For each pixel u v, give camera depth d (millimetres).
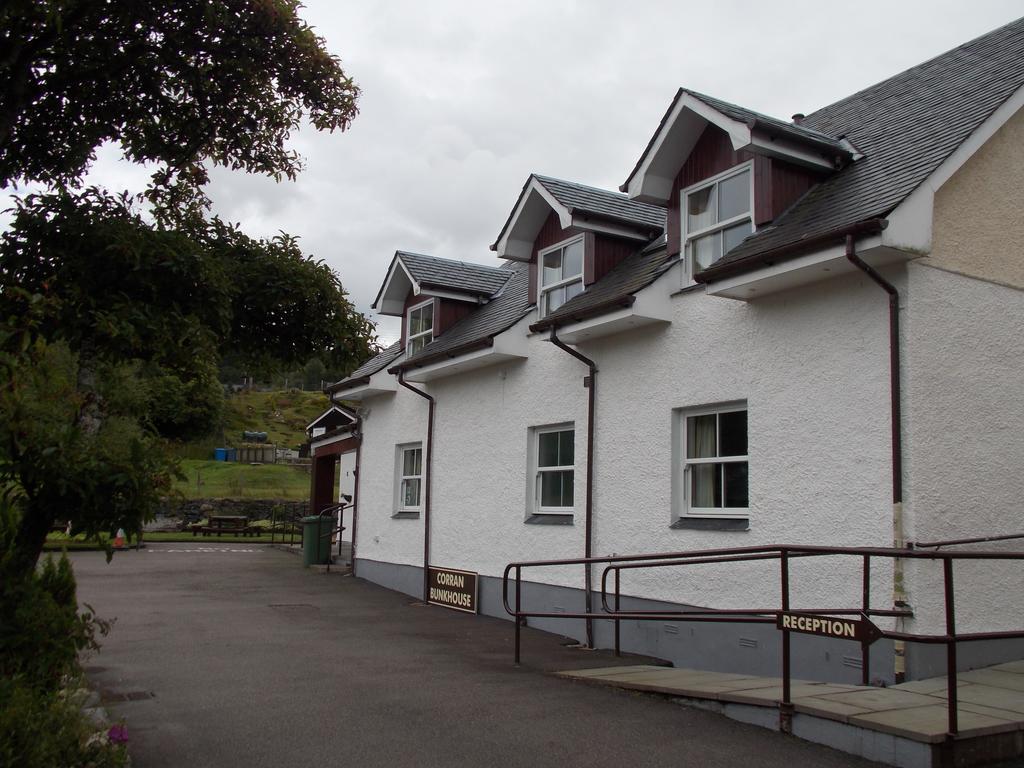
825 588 8023
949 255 7855
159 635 10273
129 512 4969
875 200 7816
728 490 9469
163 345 5625
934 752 5230
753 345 9023
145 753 5613
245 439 57375
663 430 10094
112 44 6246
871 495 7699
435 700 7156
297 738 5992
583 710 6848
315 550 18781
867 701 6281
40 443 4793
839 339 8117
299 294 6660
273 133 7375
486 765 5469
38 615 5160
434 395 15023
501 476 13016
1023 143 8555
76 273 5488
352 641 10281
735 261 8398
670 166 10398
